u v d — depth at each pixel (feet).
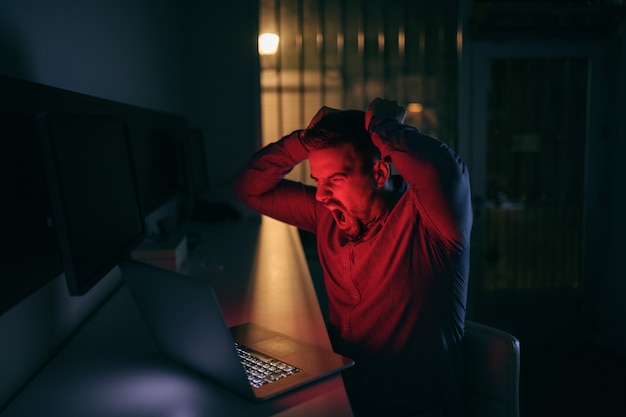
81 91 5.20
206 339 3.01
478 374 4.20
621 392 9.40
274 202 4.95
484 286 12.39
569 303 12.41
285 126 12.32
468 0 11.69
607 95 11.81
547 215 12.46
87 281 3.15
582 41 11.68
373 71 12.17
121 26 6.86
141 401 3.05
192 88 12.11
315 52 12.14
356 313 4.10
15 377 3.33
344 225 4.22
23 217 3.47
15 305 3.28
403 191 4.38
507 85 12.04
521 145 12.20
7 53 3.60
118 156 4.30
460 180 3.65
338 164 3.94
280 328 4.21
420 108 12.21
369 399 4.06
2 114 3.23
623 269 11.31
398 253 3.94
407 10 12.03
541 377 10.14
